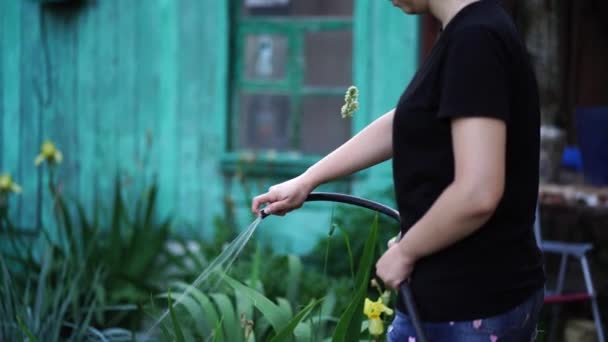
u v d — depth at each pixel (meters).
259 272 4.16
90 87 6.53
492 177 1.71
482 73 1.74
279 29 6.33
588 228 5.52
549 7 6.02
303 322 2.73
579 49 7.04
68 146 6.57
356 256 5.18
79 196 6.53
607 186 5.45
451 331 1.87
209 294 3.23
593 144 5.52
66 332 3.83
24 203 6.57
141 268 4.89
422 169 1.84
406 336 1.97
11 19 6.62
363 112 6.12
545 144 5.68
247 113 6.42
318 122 6.32
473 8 1.83
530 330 1.95
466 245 1.85
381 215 5.32
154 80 6.44
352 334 2.46
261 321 3.07
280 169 6.24
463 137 1.73
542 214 5.20
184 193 6.40
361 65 6.11
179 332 2.48
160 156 6.44
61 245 4.70
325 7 6.28
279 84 6.35
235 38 6.40
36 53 6.59
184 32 6.39
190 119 6.39
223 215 6.31
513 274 1.86
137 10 6.44
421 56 6.06
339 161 2.30
